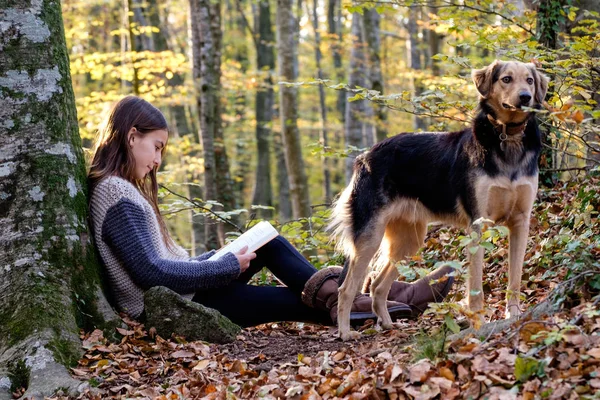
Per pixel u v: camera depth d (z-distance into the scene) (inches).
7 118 165.9
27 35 168.4
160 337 165.3
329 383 135.6
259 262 190.2
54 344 153.4
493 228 143.4
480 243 143.3
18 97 166.6
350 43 616.7
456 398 119.1
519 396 113.5
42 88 169.0
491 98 172.2
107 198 171.2
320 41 898.7
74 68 516.1
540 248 209.0
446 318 137.2
